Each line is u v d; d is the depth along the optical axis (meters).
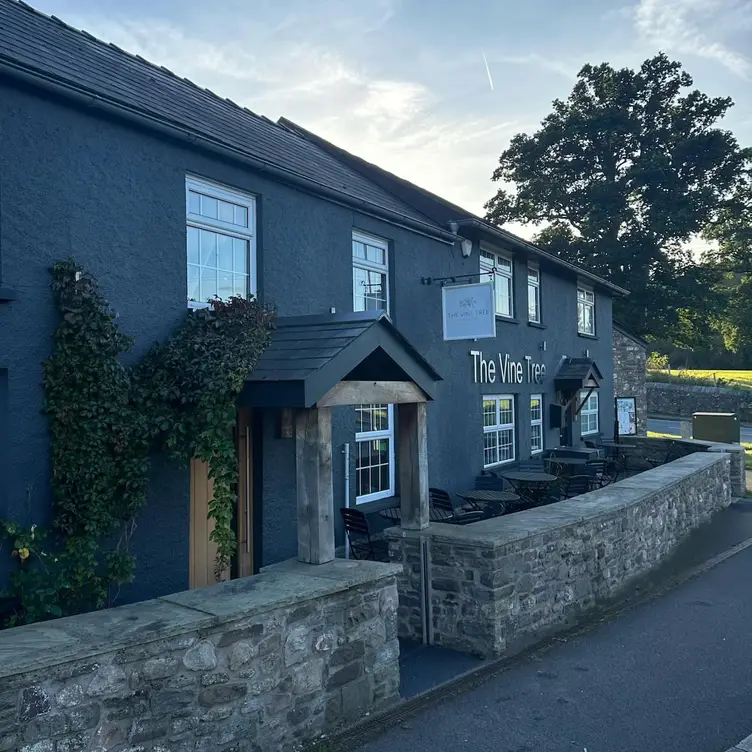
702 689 5.84
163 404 6.68
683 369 60.62
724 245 33.44
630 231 32.06
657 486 10.24
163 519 7.02
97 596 6.03
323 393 5.86
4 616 5.51
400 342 6.81
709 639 7.04
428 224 11.65
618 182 31.52
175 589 7.12
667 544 10.66
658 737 5.03
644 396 26.44
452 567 6.84
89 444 6.05
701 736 5.04
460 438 12.78
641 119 32.69
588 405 20.00
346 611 5.27
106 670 3.86
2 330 5.73
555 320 17.38
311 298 9.18
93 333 6.14
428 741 5.00
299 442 5.93
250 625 4.57
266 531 8.32
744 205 31.70
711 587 8.97
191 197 7.71
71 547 5.96
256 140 9.59
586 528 8.04
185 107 8.80
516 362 15.09
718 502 14.18
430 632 6.95
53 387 5.98
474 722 5.29
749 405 39.69
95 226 6.51
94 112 6.53
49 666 3.62
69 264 6.11
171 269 7.24
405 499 7.23
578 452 16.17
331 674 5.13
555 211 34.31
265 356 6.52
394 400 6.71
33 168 6.01
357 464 10.45
